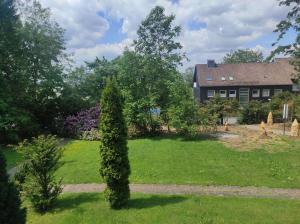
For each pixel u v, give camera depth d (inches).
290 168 510.6
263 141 757.9
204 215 313.7
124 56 901.8
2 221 234.8
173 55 900.6
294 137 823.7
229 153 624.7
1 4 863.7
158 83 892.0
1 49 841.5
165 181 449.4
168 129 922.1
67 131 972.6
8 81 879.7
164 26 881.5
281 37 603.8
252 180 446.0
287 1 567.8
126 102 876.6
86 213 334.0
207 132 922.1
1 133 850.1
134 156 617.3
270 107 1288.1
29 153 359.6
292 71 1898.4
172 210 330.6
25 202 373.1
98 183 453.7
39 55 968.3
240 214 314.7
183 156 607.2
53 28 1002.7
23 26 933.8
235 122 1326.3
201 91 1867.6
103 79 1175.6
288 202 353.4
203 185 430.3
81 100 1085.8
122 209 340.5
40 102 1008.2
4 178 241.6
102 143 342.6
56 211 347.6
